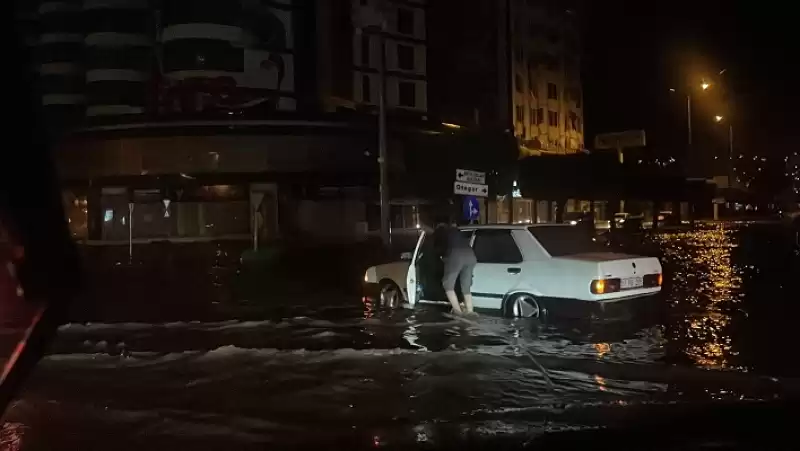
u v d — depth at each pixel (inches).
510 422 227.0
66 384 281.3
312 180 1595.7
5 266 146.6
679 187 2486.5
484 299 418.0
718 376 283.6
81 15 1961.1
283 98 1943.9
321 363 314.2
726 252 1043.9
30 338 145.4
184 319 462.9
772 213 3850.9
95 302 574.2
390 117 1881.2
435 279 449.4
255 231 1106.7
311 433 219.3
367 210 1706.4
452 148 1820.9
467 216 829.8
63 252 149.9
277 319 453.1
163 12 1875.0
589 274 371.6
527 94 2689.5
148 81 1927.9
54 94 1959.9
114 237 1616.6
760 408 239.6
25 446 208.8
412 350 337.7
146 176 1592.0
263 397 260.7
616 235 1475.1
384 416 235.6
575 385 272.4
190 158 1592.0
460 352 331.0
